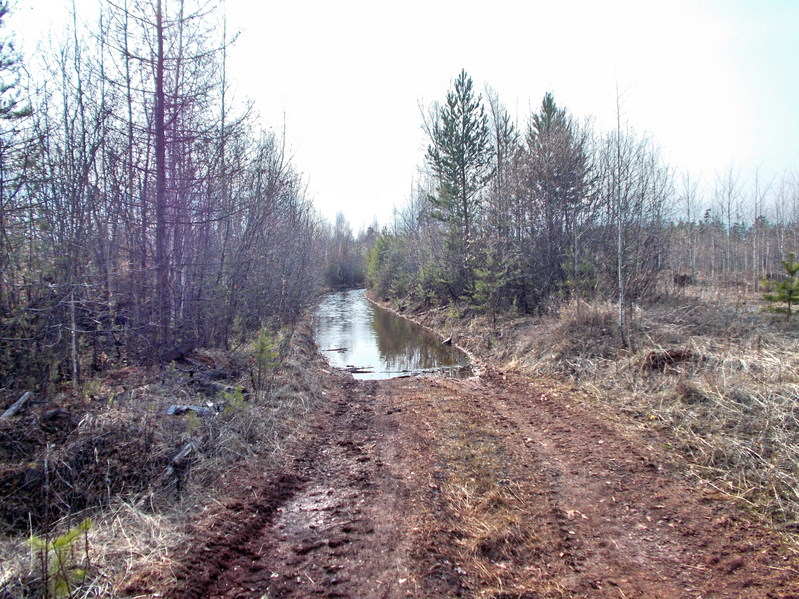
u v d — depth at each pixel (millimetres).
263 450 5812
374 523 4199
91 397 5660
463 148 22047
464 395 9312
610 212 13883
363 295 49500
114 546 3482
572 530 4109
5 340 5418
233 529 3982
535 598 3191
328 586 3277
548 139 16875
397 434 6859
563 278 15859
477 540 3896
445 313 22375
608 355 9641
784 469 4609
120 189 8555
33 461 4230
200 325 10070
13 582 2889
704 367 7617
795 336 9188
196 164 9352
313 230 21922
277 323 13484
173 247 8984
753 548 3678
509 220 18078
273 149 13562
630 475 5113
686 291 15766
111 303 7336
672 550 3748
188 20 8430
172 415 5852
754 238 22438
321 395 9180
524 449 6070
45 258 6434
